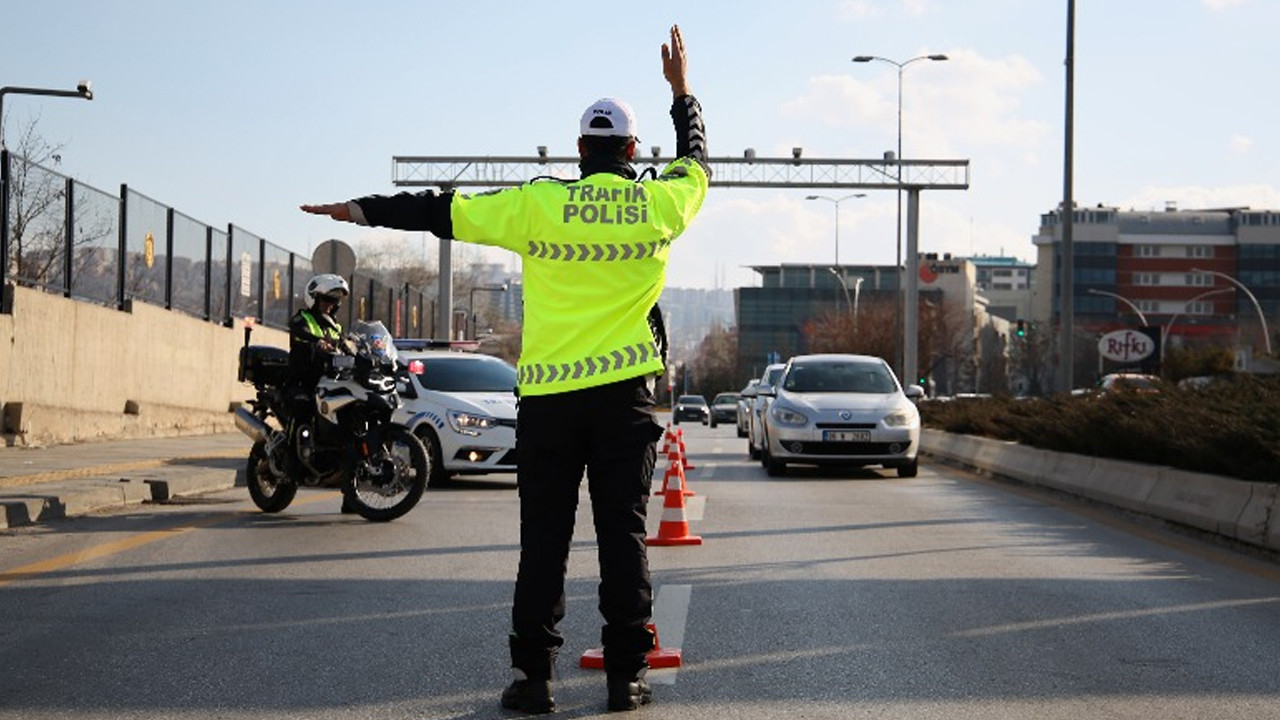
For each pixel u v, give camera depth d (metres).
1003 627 8.02
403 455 13.63
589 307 5.94
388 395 13.66
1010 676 6.71
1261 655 7.26
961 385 133.88
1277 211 179.88
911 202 48.84
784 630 7.88
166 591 9.12
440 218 5.88
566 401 5.90
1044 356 138.38
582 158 6.21
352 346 13.57
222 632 7.72
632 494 5.98
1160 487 14.80
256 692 6.31
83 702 6.11
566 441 5.94
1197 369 47.97
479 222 5.90
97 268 25.50
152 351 27.95
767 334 160.00
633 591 5.97
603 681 6.58
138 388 27.25
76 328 24.11
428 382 19.61
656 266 6.01
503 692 6.03
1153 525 14.24
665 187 6.07
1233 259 179.88
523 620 5.93
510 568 10.29
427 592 9.14
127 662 6.93
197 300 31.14
